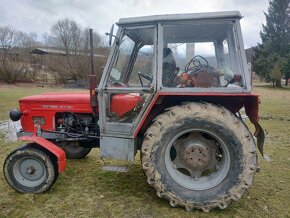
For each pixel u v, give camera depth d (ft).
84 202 10.61
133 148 10.81
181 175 10.64
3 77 77.51
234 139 9.71
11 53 85.05
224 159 10.21
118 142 10.91
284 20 103.24
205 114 9.73
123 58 10.89
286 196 11.32
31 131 12.92
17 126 20.18
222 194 9.94
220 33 10.51
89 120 12.58
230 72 10.26
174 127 9.89
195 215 9.86
